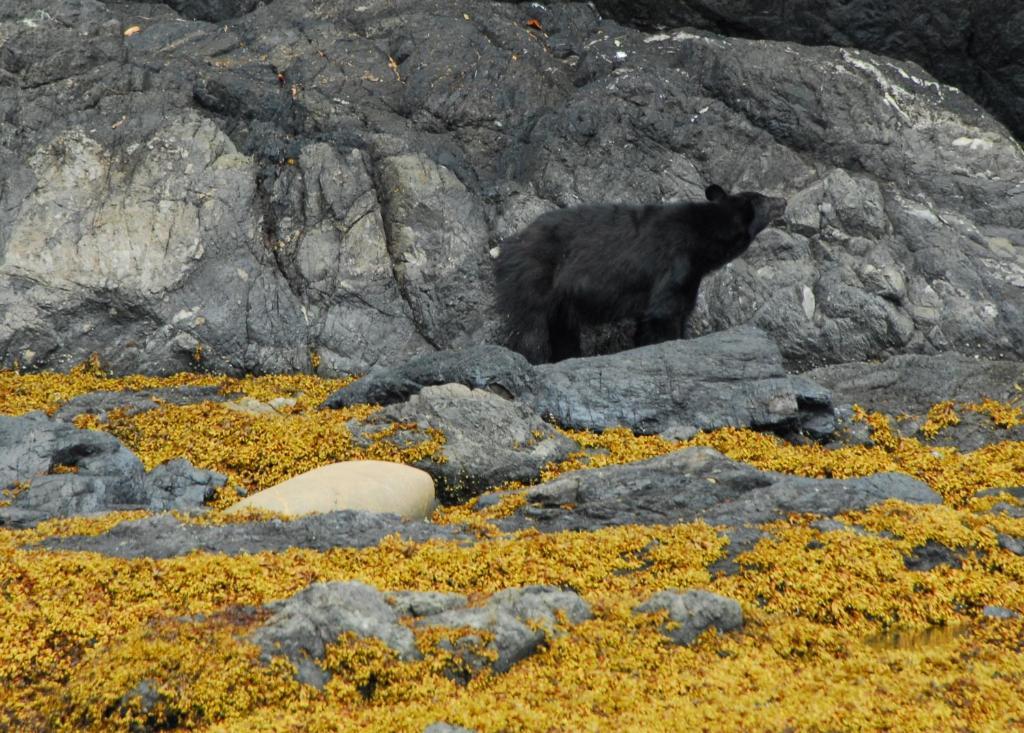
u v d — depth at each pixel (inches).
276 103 2341.3
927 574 1088.2
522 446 1487.5
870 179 2255.2
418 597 927.7
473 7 2564.0
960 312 2053.4
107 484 1322.6
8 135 2214.6
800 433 1657.2
